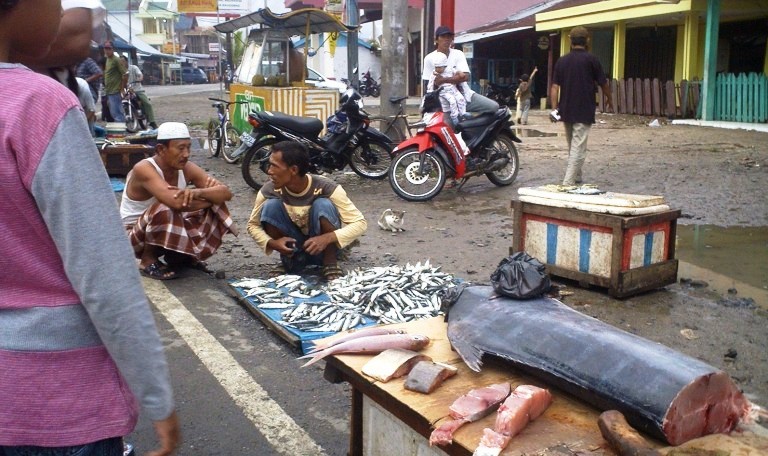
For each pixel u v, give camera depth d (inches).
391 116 433.7
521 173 396.5
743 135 560.1
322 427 128.0
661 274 192.2
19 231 55.1
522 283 107.7
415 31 1262.3
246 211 307.6
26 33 58.2
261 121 339.0
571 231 195.3
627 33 928.3
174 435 60.7
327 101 433.1
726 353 154.5
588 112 324.8
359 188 358.6
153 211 199.9
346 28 448.5
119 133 443.8
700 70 813.9
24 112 52.9
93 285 54.5
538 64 1082.7
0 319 56.5
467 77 353.7
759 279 205.8
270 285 193.2
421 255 236.7
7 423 56.7
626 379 84.0
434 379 94.0
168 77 2274.9
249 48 483.8
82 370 57.9
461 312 110.2
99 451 59.6
